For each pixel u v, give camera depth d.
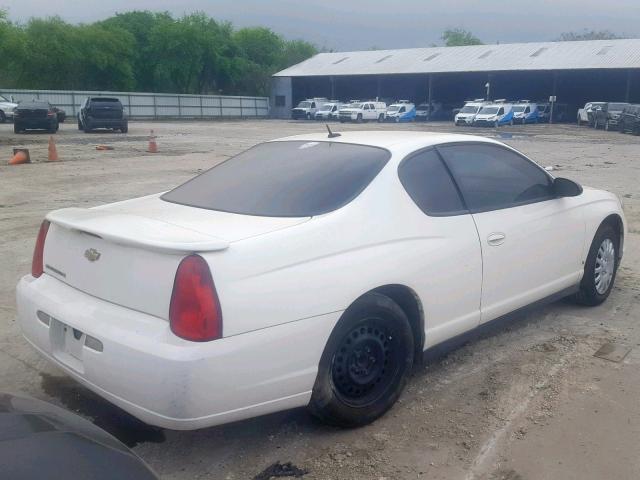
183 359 3.22
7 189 13.73
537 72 61.31
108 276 3.65
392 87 75.50
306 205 4.03
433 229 4.32
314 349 3.65
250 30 87.81
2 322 5.85
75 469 2.43
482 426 4.09
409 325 4.17
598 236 5.88
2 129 37.00
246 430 4.08
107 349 3.43
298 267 3.61
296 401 3.65
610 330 5.59
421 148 4.60
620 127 43.12
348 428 4.05
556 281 5.43
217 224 3.82
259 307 3.43
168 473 3.66
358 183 4.16
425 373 4.82
